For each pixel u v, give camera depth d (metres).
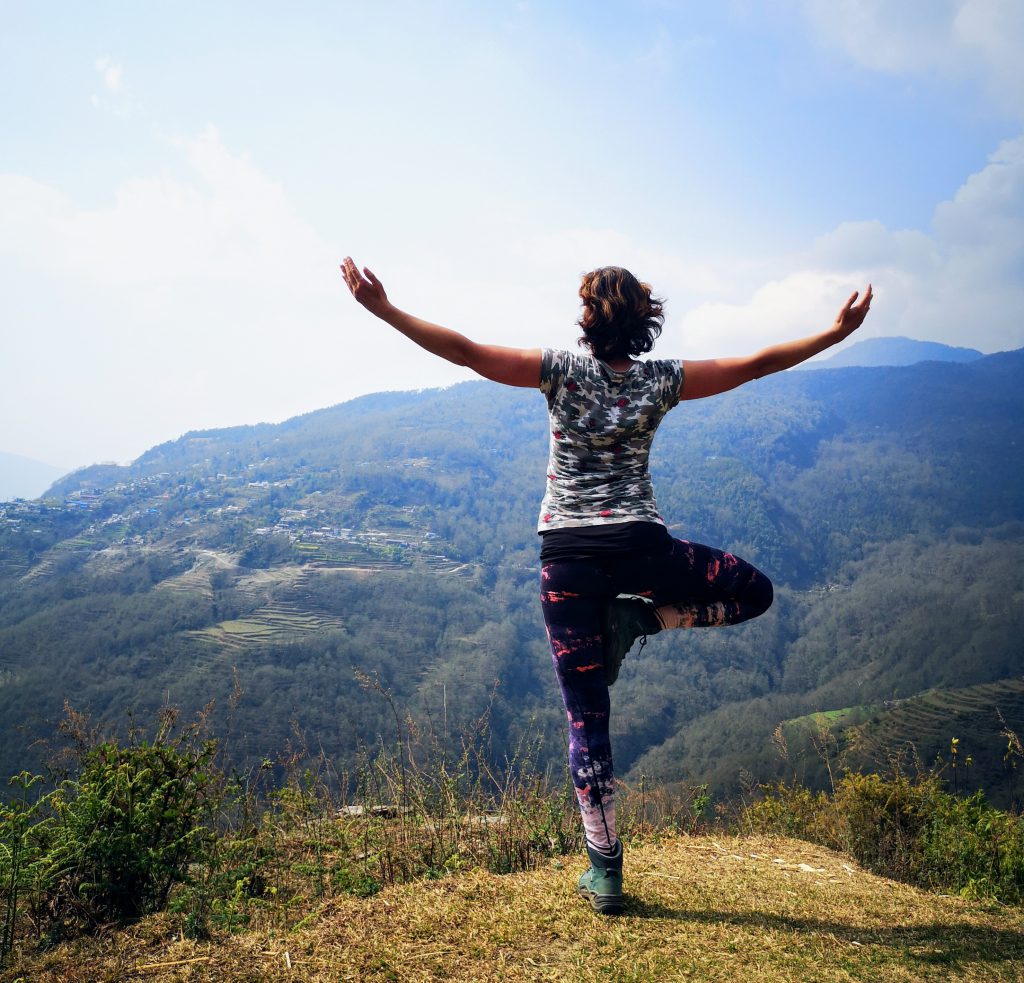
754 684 131.62
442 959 1.85
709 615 2.16
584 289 2.10
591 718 2.15
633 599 2.14
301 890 2.76
